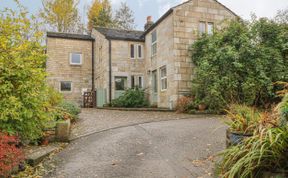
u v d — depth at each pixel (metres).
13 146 4.16
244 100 10.71
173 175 4.24
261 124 3.26
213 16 14.02
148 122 9.02
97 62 19.11
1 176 3.88
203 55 12.54
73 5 28.05
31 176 4.31
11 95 4.95
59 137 6.45
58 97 9.06
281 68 10.98
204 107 11.47
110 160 5.09
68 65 18.86
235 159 3.19
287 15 12.16
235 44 11.34
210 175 4.09
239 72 10.99
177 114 11.34
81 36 20.02
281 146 2.92
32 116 5.39
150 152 5.53
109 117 10.61
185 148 5.64
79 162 5.00
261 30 11.50
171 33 13.41
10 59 5.20
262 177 2.98
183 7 13.54
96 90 17.23
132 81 17.50
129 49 17.61
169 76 13.55
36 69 5.53
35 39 6.23
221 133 6.67
